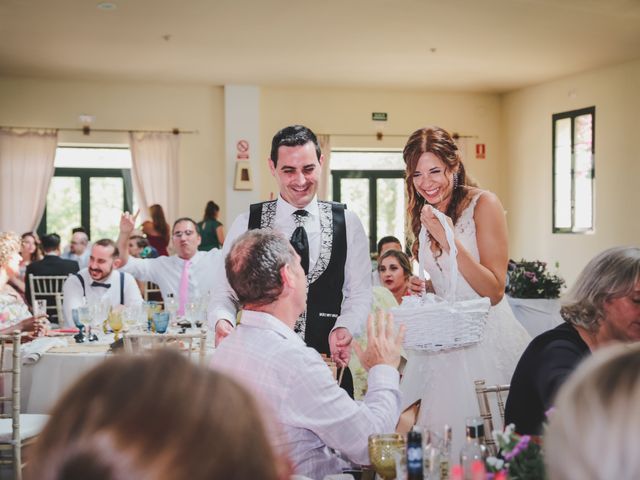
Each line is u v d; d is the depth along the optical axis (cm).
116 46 846
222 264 273
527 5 698
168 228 970
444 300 258
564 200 1045
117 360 59
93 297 432
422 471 146
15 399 324
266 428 59
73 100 1035
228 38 812
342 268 274
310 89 1100
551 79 1045
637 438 71
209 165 1074
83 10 707
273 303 192
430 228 254
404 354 360
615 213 955
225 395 58
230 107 1065
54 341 409
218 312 257
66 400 56
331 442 184
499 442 145
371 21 748
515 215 1148
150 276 526
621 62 938
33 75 1002
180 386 56
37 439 56
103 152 1068
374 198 1148
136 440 53
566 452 74
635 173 926
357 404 193
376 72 993
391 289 458
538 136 1088
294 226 273
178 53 880
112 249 482
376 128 1122
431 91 1134
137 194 1052
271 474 58
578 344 189
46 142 1025
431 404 263
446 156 266
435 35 803
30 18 732
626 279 184
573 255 1027
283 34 797
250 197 1068
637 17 736
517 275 646
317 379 185
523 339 279
